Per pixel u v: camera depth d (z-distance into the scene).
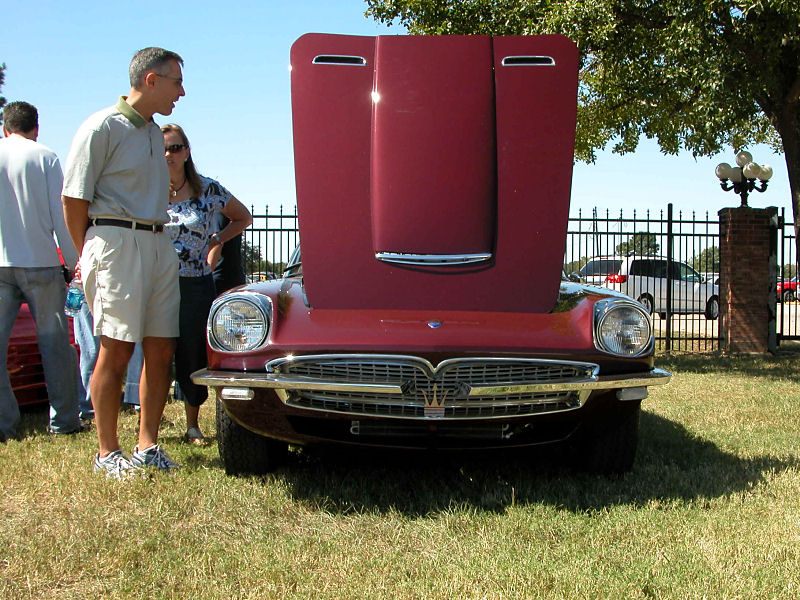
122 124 3.36
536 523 2.81
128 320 3.38
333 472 3.52
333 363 3.00
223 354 3.12
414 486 3.36
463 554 2.53
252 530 2.77
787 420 5.03
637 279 17.00
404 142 3.73
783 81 10.19
